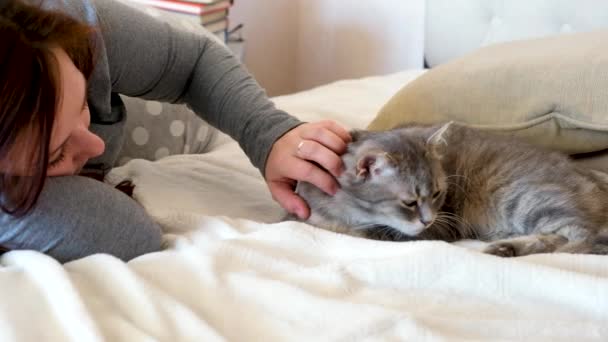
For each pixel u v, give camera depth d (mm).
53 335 701
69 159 893
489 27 2316
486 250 1128
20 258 816
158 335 728
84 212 886
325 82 3039
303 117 1796
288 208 1182
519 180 1254
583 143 1341
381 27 2770
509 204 1254
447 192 1341
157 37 1189
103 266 822
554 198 1202
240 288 829
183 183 1309
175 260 877
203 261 869
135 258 900
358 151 1248
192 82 1266
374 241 985
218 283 831
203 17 2143
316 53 3025
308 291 821
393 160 1248
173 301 778
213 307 799
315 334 758
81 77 846
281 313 794
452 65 1566
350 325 759
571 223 1175
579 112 1295
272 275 891
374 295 849
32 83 731
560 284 842
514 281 857
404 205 1279
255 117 1182
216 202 1262
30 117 729
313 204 1232
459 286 863
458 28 2369
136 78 1175
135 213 955
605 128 1264
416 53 2703
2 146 729
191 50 1245
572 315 822
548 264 924
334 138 1196
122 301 775
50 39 795
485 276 862
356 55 2885
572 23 2105
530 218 1226
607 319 809
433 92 1509
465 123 1463
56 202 862
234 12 2748
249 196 1312
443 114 1492
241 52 2477
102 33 1095
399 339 752
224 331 766
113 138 1195
